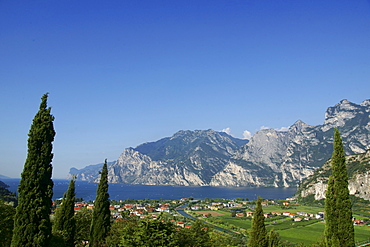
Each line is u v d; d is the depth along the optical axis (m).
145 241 39.22
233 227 153.88
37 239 31.67
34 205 32.22
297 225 159.38
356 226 144.88
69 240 50.09
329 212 30.44
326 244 30.45
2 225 42.41
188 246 52.53
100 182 54.25
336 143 31.34
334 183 30.78
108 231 52.53
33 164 32.97
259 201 43.50
